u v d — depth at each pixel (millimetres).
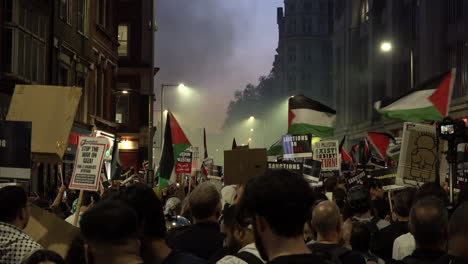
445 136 9797
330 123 16562
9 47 23203
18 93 8141
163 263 4355
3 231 5383
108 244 3518
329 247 5848
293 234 3209
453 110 47250
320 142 16734
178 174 20578
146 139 55781
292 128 16578
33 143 8039
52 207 9906
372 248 7668
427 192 6992
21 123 7590
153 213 4469
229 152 8758
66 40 29828
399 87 65812
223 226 5250
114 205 3623
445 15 51156
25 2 24344
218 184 19203
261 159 8641
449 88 11922
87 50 33312
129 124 55594
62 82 30000
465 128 9758
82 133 32062
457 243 4090
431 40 52031
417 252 4992
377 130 71125
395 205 7535
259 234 3283
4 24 23062
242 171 8664
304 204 3207
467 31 46844
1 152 7590
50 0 27484
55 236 6012
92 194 11570
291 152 14984
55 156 8016
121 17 57094
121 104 55812
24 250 5348
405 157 10430
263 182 3232
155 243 4488
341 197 9953
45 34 26984
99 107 36938
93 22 34875
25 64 24562
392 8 67062
